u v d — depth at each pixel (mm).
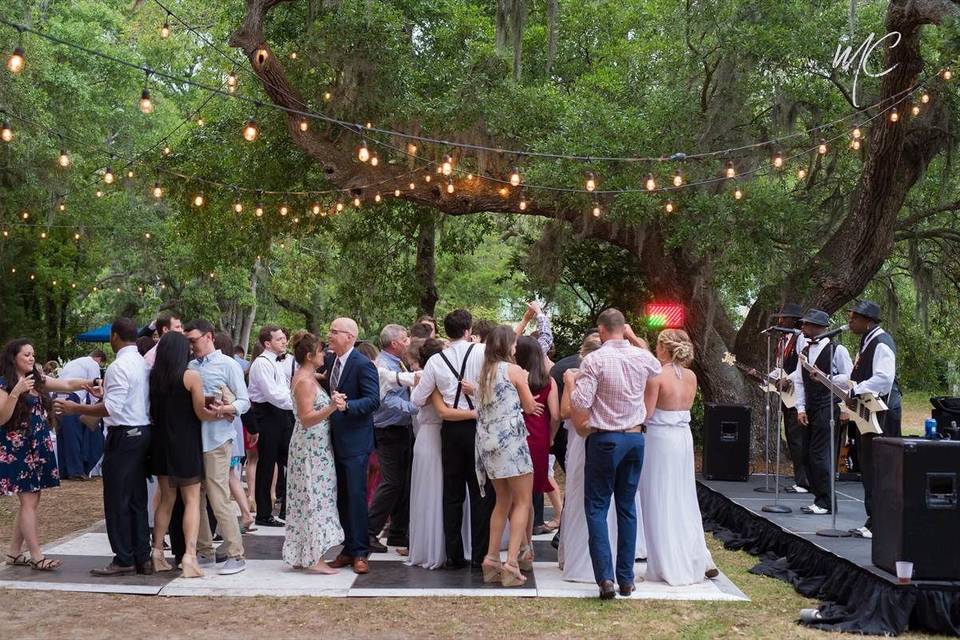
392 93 15117
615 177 14266
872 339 7715
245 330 37906
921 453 5762
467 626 5918
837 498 10055
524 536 7391
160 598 6535
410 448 8266
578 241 15648
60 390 7309
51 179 21812
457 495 7387
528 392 6844
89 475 14234
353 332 7266
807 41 14359
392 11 15492
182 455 6980
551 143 14445
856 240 14906
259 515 9305
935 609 5734
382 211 21188
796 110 14711
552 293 16875
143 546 7141
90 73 26984
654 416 7125
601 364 6520
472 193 15398
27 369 7141
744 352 16734
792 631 5816
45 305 31375
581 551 7035
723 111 14789
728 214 14305
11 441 7141
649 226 15766
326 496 7215
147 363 7180
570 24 18531
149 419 7121
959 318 19516
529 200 15391
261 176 18438
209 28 27188
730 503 9570
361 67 14977
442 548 7453
